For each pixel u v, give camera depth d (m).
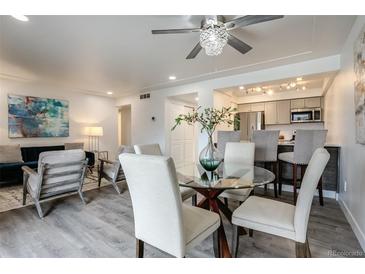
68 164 2.82
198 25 2.29
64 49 2.94
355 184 2.22
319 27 2.32
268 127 6.39
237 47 2.33
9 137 4.54
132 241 2.03
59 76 4.28
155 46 2.85
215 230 1.58
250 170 2.31
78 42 2.72
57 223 2.44
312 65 3.32
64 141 5.48
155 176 1.21
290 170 3.58
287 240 2.04
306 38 2.59
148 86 5.18
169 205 1.24
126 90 5.65
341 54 2.97
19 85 4.68
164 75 4.23
